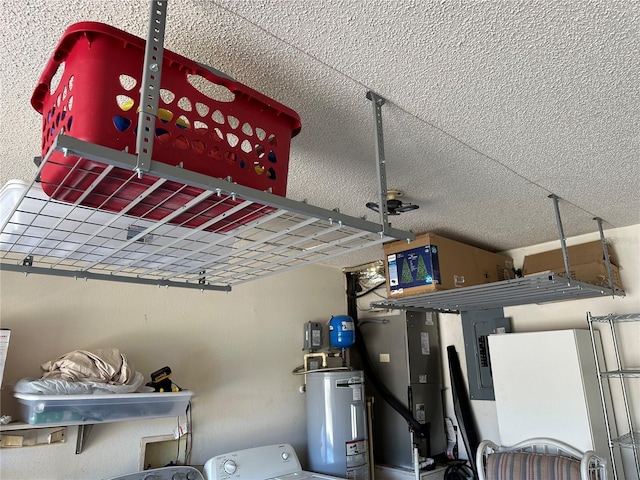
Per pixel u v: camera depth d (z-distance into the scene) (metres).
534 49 1.21
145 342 2.54
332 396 3.04
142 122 0.83
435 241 2.59
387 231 1.29
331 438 2.97
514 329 3.26
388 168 1.93
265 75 1.31
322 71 1.29
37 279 2.21
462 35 1.15
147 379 2.50
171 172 0.86
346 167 1.91
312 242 2.32
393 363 3.56
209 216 1.19
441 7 1.05
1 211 1.09
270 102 1.14
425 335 3.63
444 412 3.62
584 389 2.59
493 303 3.07
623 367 2.76
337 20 1.09
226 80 1.06
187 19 1.08
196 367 2.75
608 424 2.52
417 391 3.44
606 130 1.64
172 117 0.95
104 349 2.23
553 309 3.10
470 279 2.73
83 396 1.94
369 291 3.81
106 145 0.84
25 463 2.02
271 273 1.67
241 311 3.07
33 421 1.85
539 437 2.67
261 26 1.11
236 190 0.97
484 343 3.38
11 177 1.94
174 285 1.67
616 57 1.24
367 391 3.69
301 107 1.47
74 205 1.02
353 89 1.38
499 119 1.56
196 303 2.83
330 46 1.19
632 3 1.04
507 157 1.85
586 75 1.32
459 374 3.50
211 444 2.72
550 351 2.75
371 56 1.23
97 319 2.38
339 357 3.59
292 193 2.18
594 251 2.80
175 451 2.58
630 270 2.81
